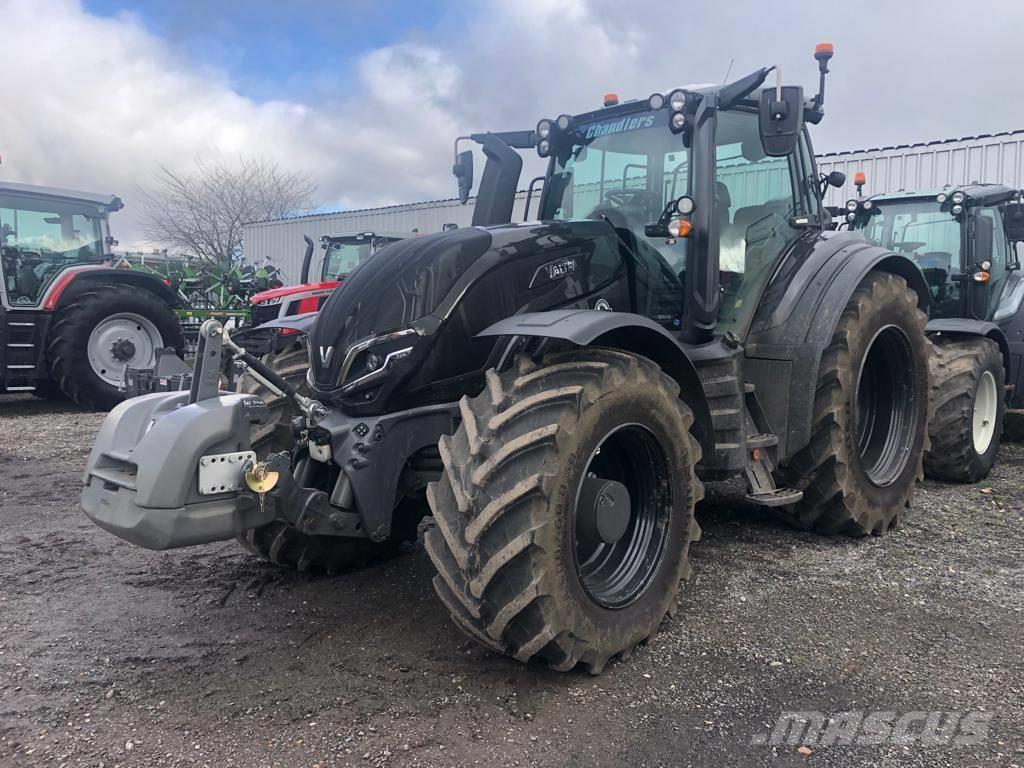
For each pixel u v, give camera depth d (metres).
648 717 2.42
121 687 2.61
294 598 3.37
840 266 3.96
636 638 2.78
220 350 2.61
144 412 2.68
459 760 2.20
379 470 2.84
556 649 2.53
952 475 5.40
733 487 5.17
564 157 4.11
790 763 2.20
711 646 2.89
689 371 3.17
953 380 5.28
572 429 2.53
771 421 3.83
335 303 3.12
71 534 4.29
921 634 2.98
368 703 2.50
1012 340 6.58
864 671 2.70
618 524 2.76
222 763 2.19
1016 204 6.50
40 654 2.85
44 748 2.27
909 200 6.51
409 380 2.91
